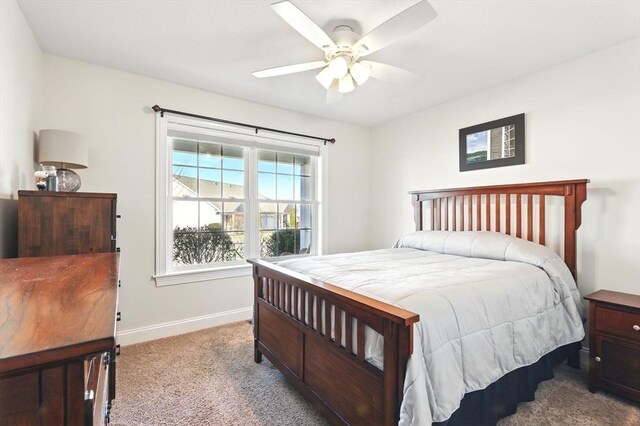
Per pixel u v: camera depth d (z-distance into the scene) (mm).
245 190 3334
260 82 2803
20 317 562
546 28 1974
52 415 468
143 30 2010
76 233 1755
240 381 2043
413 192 3477
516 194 2650
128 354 2426
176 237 2947
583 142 2340
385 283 1572
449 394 1214
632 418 1657
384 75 2086
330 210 3891
